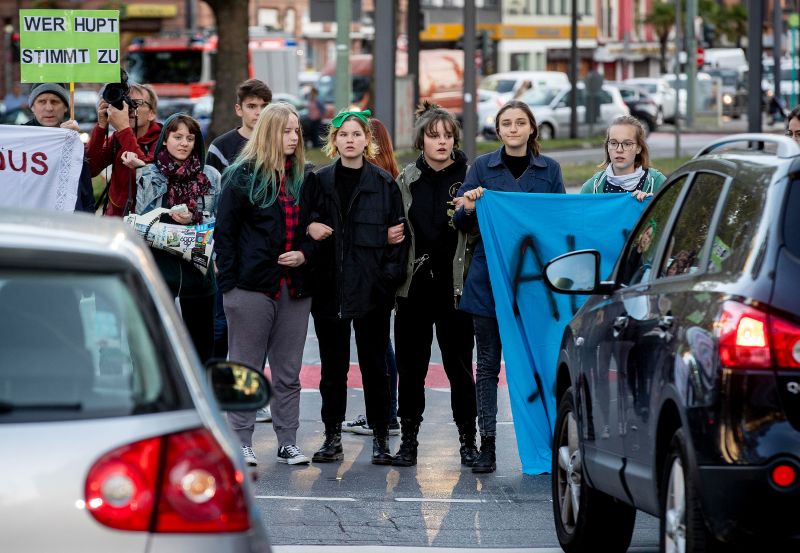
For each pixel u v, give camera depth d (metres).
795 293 10.05
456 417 18.38
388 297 17.80
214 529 7.25
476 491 16.95
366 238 17.67
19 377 7.33
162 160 18.09
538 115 101.19
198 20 134.88
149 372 7.49
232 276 17.42
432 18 142.75
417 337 18.16
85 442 7.12
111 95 18.23
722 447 9.99
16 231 7.54
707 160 12.16
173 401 7.46
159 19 124.38
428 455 19.08
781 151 10.88
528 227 17.88
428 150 17.81
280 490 16.83
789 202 10.38
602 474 12.80
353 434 20.55
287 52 113.62
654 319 11.63
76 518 7.02
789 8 168.75
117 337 7.52
